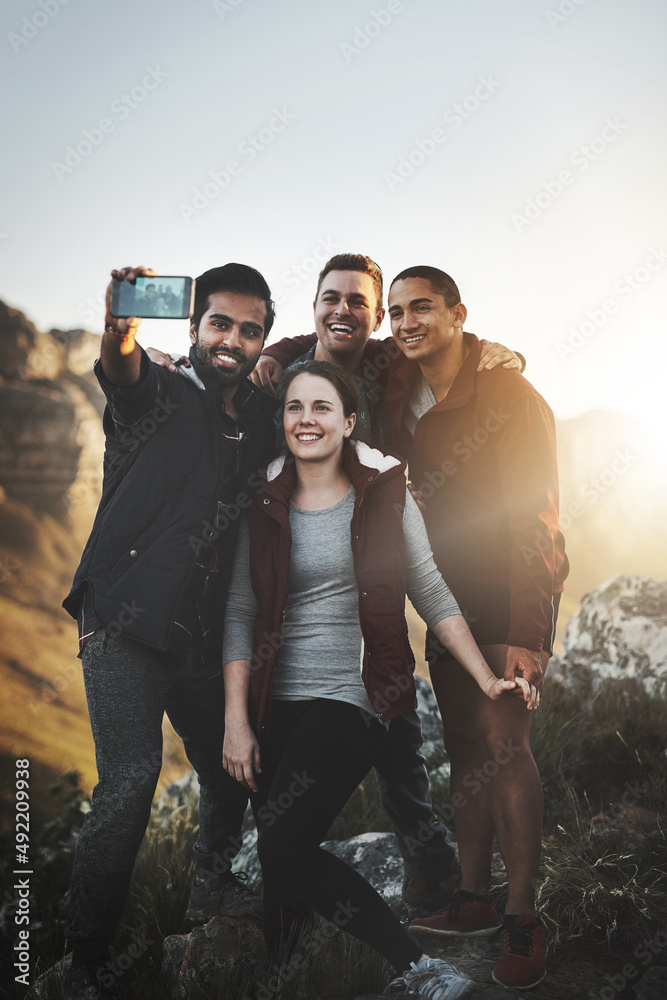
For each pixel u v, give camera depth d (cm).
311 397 249
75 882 247
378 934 217
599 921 263
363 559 238
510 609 259
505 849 242
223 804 292
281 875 222
